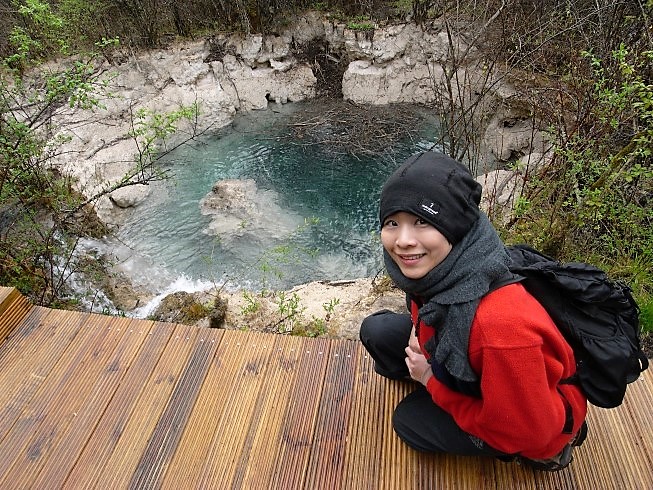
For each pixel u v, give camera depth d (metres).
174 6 9.91
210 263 7.02
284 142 9.59
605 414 1.87
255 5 10.16
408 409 1.76
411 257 1.21
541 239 3.79
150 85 9.71
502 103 7.05
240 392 2.02
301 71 10.83
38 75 7.48
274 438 1.86
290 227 7.62
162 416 1.94
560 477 1.70
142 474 1.77
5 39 8.12
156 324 2.31
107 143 8.48
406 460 1.77
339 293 5.09
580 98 4.77
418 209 1.17
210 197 8.09
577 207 3.53
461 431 1.59
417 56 10.09
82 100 4.96
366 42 10.12
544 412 1.16
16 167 4.76
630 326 1.31
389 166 8.72
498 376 1.14
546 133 5.25
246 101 10.59
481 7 6.40
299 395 2.00
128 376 2.09
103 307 5.64
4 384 2.06
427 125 9.61
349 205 7.98
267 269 6.85
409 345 1.56
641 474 1.70
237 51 10.38
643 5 4.10
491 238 1.23
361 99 10.56
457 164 1.26
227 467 1.78
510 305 1.16
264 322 4.77
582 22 4.84
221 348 2.19
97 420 1.93
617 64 4.06
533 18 6.25
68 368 2.12
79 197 6.90
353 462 1.78
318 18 10.62
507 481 1.69
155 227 7.64
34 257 4.82
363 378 2.05
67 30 8.73
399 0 10.16
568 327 1.23
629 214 3.51
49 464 1.80
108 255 6.77
